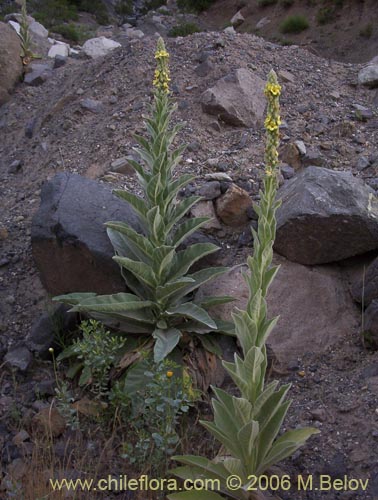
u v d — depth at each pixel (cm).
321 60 633
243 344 294
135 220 406
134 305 364
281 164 484
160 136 379
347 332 391
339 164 482
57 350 400
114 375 369
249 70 577
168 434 325
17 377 392
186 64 598
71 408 355
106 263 389
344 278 411
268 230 287
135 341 378
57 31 1480
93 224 397
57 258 401
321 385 362
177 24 2070
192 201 388
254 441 300
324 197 395
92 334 364
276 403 304
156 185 371
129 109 564
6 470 341
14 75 720
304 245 398
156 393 327
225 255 420
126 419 351
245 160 488
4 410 375
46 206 409
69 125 581
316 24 1898
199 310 363
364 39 1775
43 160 560
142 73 605
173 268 379
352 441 329
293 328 385
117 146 525
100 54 856
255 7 2147
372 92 579
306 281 401
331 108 550
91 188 419
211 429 302
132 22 2170
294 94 565
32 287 433
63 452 348
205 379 369
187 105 550
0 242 466
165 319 376
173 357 366
